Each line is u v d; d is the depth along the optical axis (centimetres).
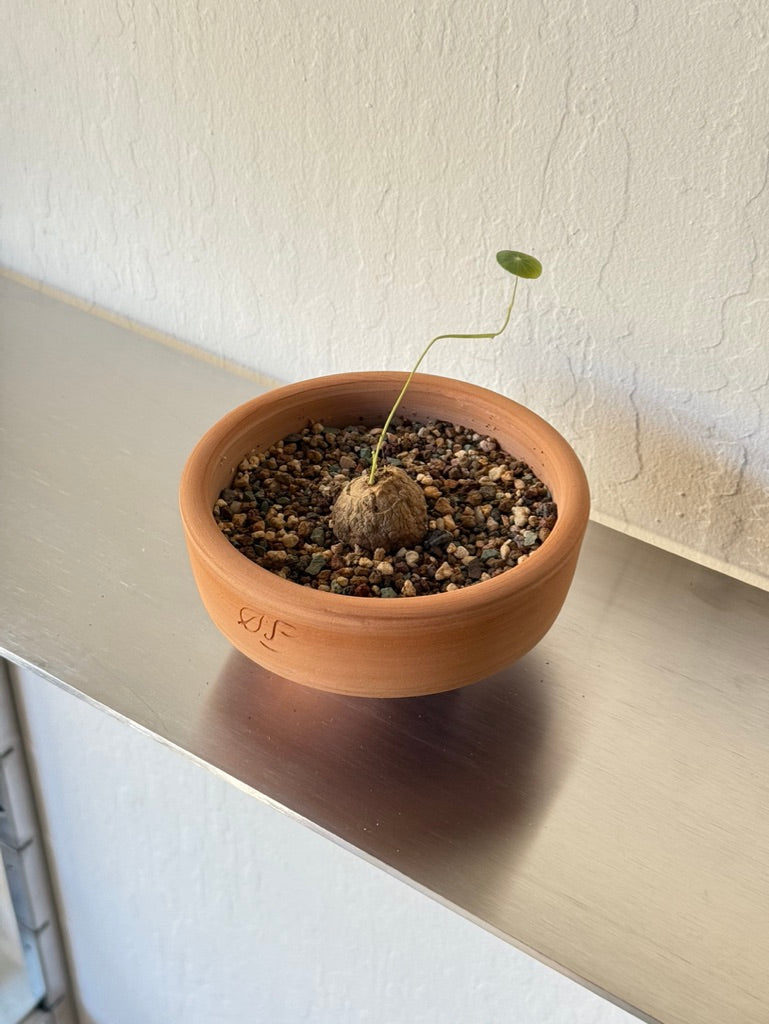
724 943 30
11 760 59
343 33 38
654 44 32
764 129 32
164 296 51
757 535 40
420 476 37
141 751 54
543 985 48
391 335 44
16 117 49
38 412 48
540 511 35
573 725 36
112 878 63
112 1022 74
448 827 33
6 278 57
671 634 39
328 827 33
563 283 38
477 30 35
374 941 53
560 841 32
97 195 49
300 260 45
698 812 33
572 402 41
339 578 33
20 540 42
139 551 41
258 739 35
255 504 36
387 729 36
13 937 68
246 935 60
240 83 41
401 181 40
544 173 36
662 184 34
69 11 44
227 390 50
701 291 36
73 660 37
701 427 39
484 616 29
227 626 32
